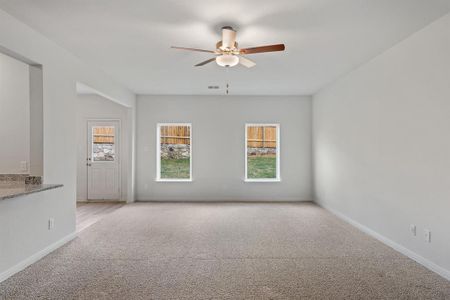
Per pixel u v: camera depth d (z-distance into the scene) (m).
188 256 3.48
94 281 2.82
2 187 3.14
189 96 7.14
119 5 2.73
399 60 3.64
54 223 3.67
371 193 4.34
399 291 2.64
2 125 3.74
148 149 7.12
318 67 4.76
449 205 2.86
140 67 4.79
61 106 3.82
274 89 6.50
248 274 2.99
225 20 3.03
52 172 3.62
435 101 3.03
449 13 2.84
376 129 4.20
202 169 7.14
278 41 3.60
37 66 3.42
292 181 7.16
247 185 7.14
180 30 3.28
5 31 2.86
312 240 4.09
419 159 3.28
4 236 2.84
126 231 4.52
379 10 2.81
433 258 3.08
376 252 3.63
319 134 6.61
